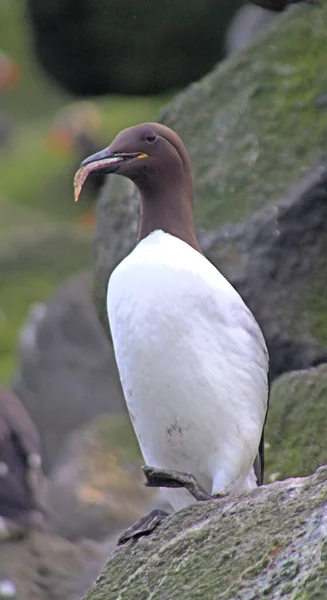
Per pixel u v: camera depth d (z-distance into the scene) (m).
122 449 16.69
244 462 8.32
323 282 11.48
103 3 26.14
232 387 8.14
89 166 8.83
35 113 42.56
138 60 26.97
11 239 29.00
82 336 20.48
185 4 25.77
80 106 35.62
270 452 10.27
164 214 8.80
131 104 34.84
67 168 35.12
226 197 12.13
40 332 20.78
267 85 12.69
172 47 26.59
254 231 11.69
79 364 20.31
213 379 8.05
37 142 38.50
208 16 25.69
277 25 13.07
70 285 21.42
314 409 10.23
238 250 11.72
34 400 20.44
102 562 12.69
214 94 12.98
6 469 13.11
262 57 12.89
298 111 12.39
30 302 26.69
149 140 8.81
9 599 11.77
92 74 28.23
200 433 8.16
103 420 17.84
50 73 29.17
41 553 12.62
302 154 12.05
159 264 8.16
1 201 33.94
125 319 8.11
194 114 12.97
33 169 35.66
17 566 12.27
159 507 13.75
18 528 12.91
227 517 6.91
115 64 27.45
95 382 20.16
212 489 8.31
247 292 11.56
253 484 8.70
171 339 8.01
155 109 32.25
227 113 12.74
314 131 12.16
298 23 12.97
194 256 8.34
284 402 10.45
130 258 8.34
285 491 6.88
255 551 6.50
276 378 11.46
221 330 8.12
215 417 8.11
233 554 6.57
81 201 33.59
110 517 14.33
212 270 8.31
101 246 12.88
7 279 27.42
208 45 26.31
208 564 6.64
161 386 8.08
